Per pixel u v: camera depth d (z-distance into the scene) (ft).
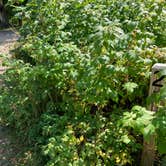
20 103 13.01
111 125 9.66
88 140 9.72
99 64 8.84
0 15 42.24
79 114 10.46
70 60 10.51
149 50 9.48
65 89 11.32
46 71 10.93
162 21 11.15
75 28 12.67
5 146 12.94
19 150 12.55
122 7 11.76
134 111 7.62
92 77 8.92
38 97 12.13
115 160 9.25
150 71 9.60
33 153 11.44
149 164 9.39
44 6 14.14
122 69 8.73
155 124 6.52
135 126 7.00
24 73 11.84
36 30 14.19
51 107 11.80
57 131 10.20
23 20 15.42
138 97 10.33
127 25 9.82
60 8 13.66
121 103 10.53
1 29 40.70
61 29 12.74
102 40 8.78
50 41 12.49
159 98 6.57
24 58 16.79
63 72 10.62
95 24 11.69
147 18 10.79
